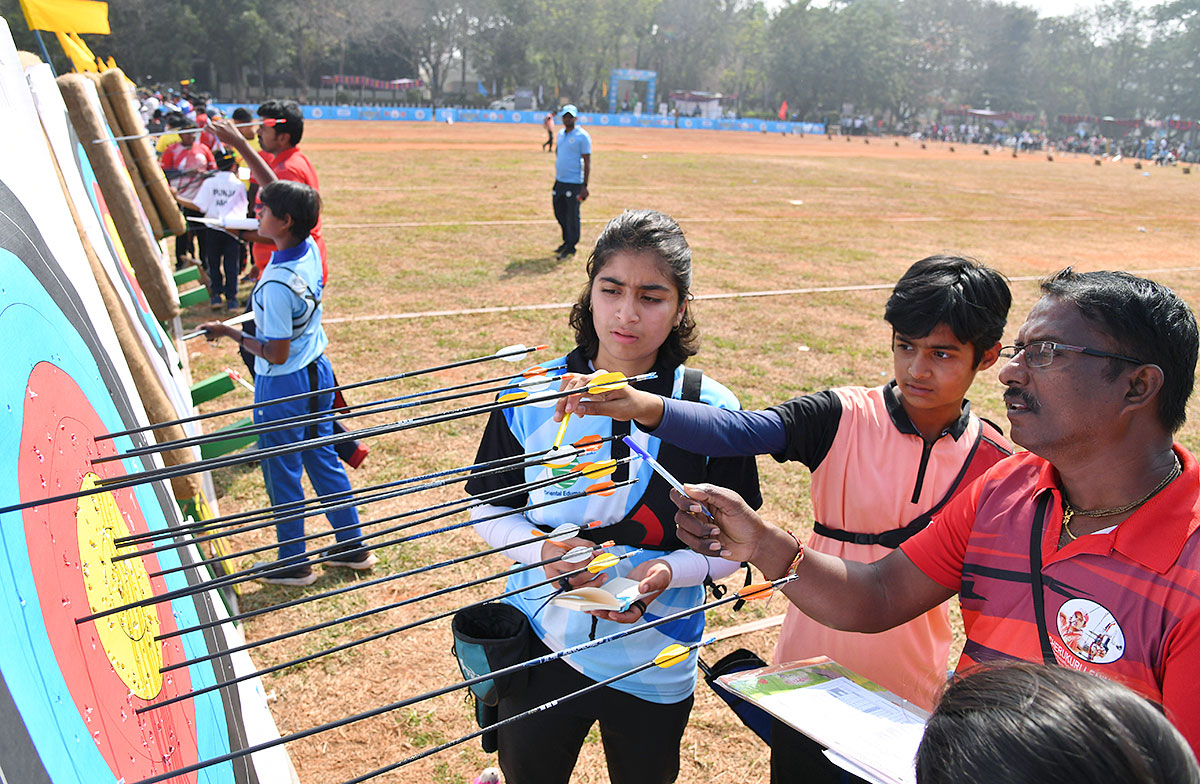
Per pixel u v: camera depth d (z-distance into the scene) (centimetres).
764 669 184
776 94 9162
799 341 835
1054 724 91
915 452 222
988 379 767
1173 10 9506
